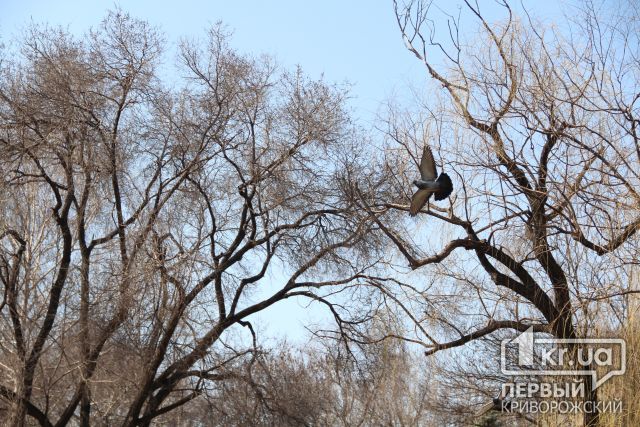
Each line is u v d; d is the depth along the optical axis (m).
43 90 20.77
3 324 19.52
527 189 13.44
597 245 13.18
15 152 20.22
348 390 23.28
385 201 19.36
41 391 19.81
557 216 13.66
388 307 19.62
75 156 21.17
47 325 19.28
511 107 14.01
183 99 21.98
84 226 21.02
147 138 21.75
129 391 19.52
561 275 13.81
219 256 21.23
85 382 18.47
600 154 13.27
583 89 13.53
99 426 20.50
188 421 22.59
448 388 20.70
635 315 12.54
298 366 22.50
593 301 12.82
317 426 22.53
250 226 22.22
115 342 19.25
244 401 19.95
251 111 21.94
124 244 20.62
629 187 12.69
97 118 21.23
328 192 21.45
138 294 19.25
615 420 12.25
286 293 21.12
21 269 21.84
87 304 19.38
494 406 15.77
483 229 14.51
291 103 22.03
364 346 20.72
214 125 21.84
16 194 21.11
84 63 21.56
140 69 21.84
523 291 14.25
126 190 21.97
